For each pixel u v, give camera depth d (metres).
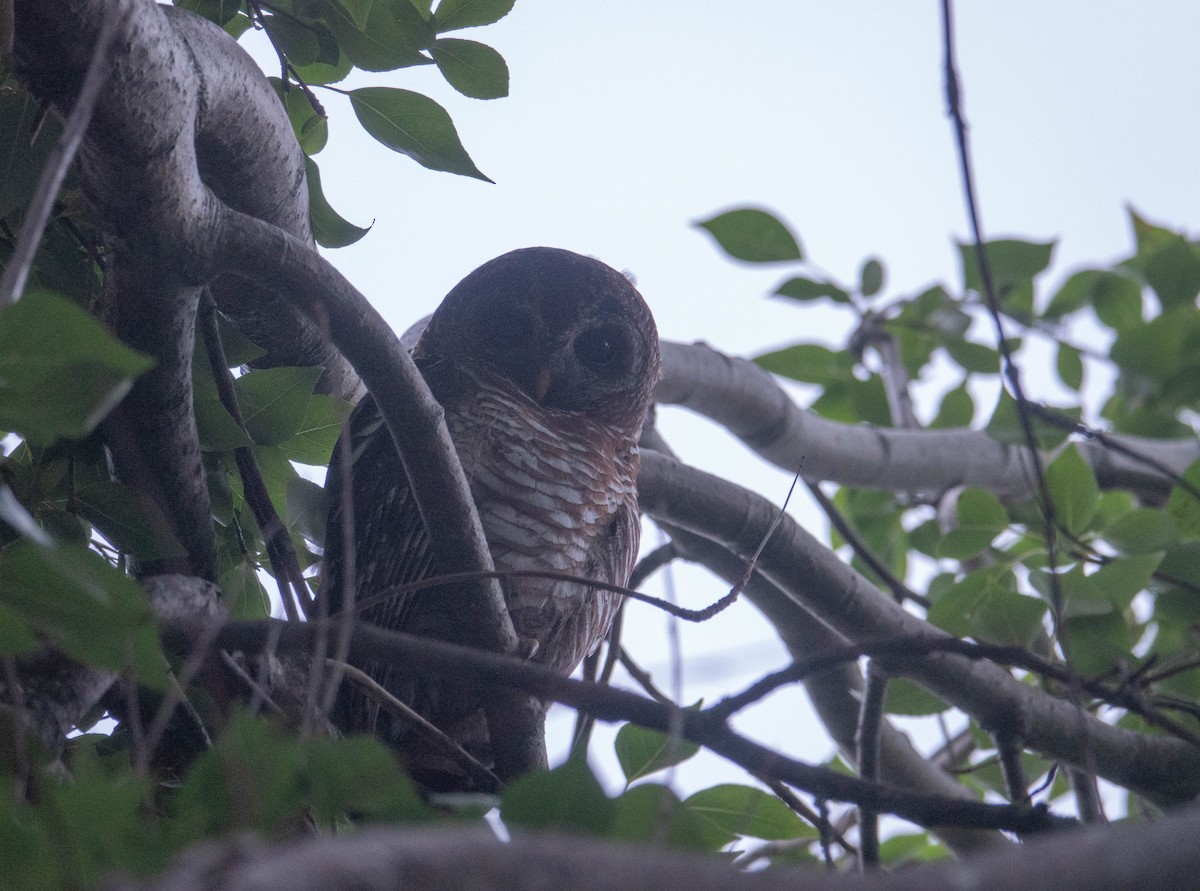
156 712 6.89
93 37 5.87
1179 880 2.90
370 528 10.07
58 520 7.46
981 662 10.10
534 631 10.30
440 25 8.43
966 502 11.47
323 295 6.96
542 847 3.22
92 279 8.12
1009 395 12.84
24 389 4.31
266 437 8.70
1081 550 11.10
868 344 15.22
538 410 10.79
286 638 5.99
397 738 9.64
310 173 9.03
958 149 6.71
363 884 3.04
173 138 6.32
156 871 4.27
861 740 10.25
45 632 5.03
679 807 4.59
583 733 8.91
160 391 7.45
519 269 11.99
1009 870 3.00
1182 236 15.99
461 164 8.33
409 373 7.23
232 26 9.16
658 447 13.07
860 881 3.12
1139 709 6.34
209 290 8.28
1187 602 10.98
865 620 10.98
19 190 7.29
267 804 4.57
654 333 12.31
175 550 7.33
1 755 5.21
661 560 11.29
